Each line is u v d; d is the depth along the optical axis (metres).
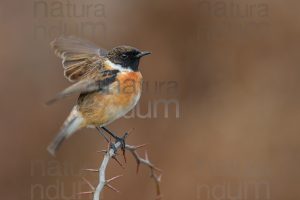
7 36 14.84
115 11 15.33
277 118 14.61
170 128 14.48
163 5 15.61
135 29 15.36
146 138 14.28
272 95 14.91
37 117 14.36
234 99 14.93
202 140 14.34
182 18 15.62
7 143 14.05
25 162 13.95
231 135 14.36
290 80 15.06
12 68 14.64
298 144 14.26
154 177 8.94
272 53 15.32
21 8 15.04
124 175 13.72
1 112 14.30
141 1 15.63
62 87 14.66
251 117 14.67
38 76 14.71
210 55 15.54
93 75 9.15
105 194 13.57
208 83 15.23
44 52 14.87
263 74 15.16
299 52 15.27
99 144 14.08
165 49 15.43
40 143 14.16
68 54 9.49
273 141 14.34
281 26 15.44
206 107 14.88
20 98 14.47
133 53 9.30
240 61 15.34
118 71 9.20
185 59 15.47
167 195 13.83
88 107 9.15
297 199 13.83
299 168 14.02
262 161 14.09
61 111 14.39
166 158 14.16
